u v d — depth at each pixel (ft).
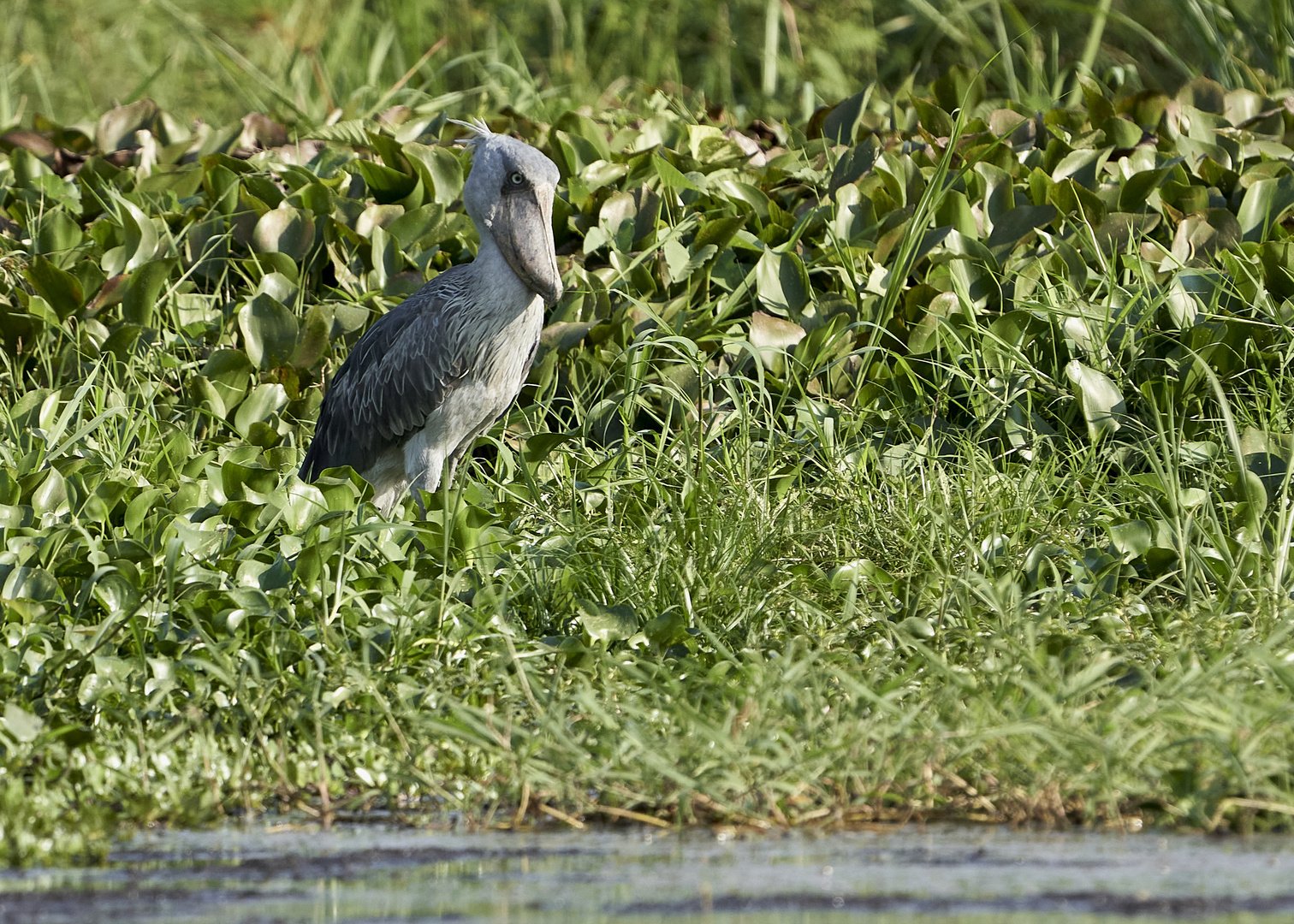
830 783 22.65
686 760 22.61
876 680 25.62
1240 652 25.59
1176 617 28.68
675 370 40.42
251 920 17.99
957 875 19.45
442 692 25.11
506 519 34.40
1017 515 33.17
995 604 27.71
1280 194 43.32
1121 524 33.27
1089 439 37.19
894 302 40.70
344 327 42.96
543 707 24.62
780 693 23.98
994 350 39.17
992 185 44.19
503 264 36.99
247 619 27.91
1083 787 22.02
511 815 22.77
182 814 22.24
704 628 27.02
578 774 22.66
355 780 23.89
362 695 25.93
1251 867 19.67
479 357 37.55
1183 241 42.50
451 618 28.60
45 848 20.47
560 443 38.93
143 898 18.85
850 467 35.53
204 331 43.65
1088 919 17.74
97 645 26.13
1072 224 43.73
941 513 32.89
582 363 42.22
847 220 43.65
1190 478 35.58
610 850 20.92
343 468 35.63
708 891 18.93
